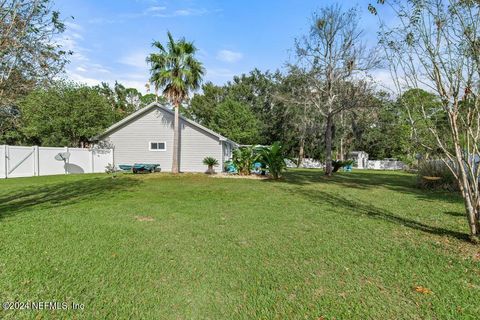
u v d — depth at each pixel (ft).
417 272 10.68
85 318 7.75
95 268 10.88
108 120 69.36
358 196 30.45
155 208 22.38
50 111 61.98
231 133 119.65
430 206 24.59
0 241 13.91
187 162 61.16
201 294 9.08
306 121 104.27
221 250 12.98
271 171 49.39
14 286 9.36
